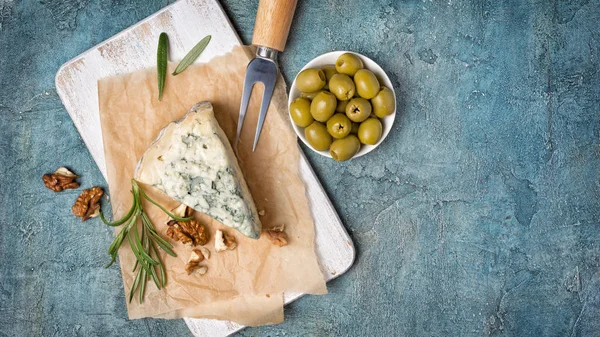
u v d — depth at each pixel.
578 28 0.69
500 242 0.71
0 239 0.74
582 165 0.70
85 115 0.71
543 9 0.69
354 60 0.65
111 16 0.71
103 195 0.72
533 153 0.70
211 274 0.71
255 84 0.69
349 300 0.72
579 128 0.70
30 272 0.74
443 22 0.70
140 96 0.70
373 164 0.70
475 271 0.71
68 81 0.71
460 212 0.70
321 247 0.70
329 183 0.71
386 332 0.72
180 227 0.69
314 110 0.64
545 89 0.70
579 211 0.70
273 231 0.69
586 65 0.69
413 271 0.71
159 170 0.67
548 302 0.70
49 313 0.74
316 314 0.72
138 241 0.68
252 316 0.71
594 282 0.70
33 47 0.72
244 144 0.70
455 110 0.70
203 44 0.69
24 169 0.73
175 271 0.71
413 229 0.71
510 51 0.69
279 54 0.70
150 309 0.71
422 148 0.70
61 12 0.72
